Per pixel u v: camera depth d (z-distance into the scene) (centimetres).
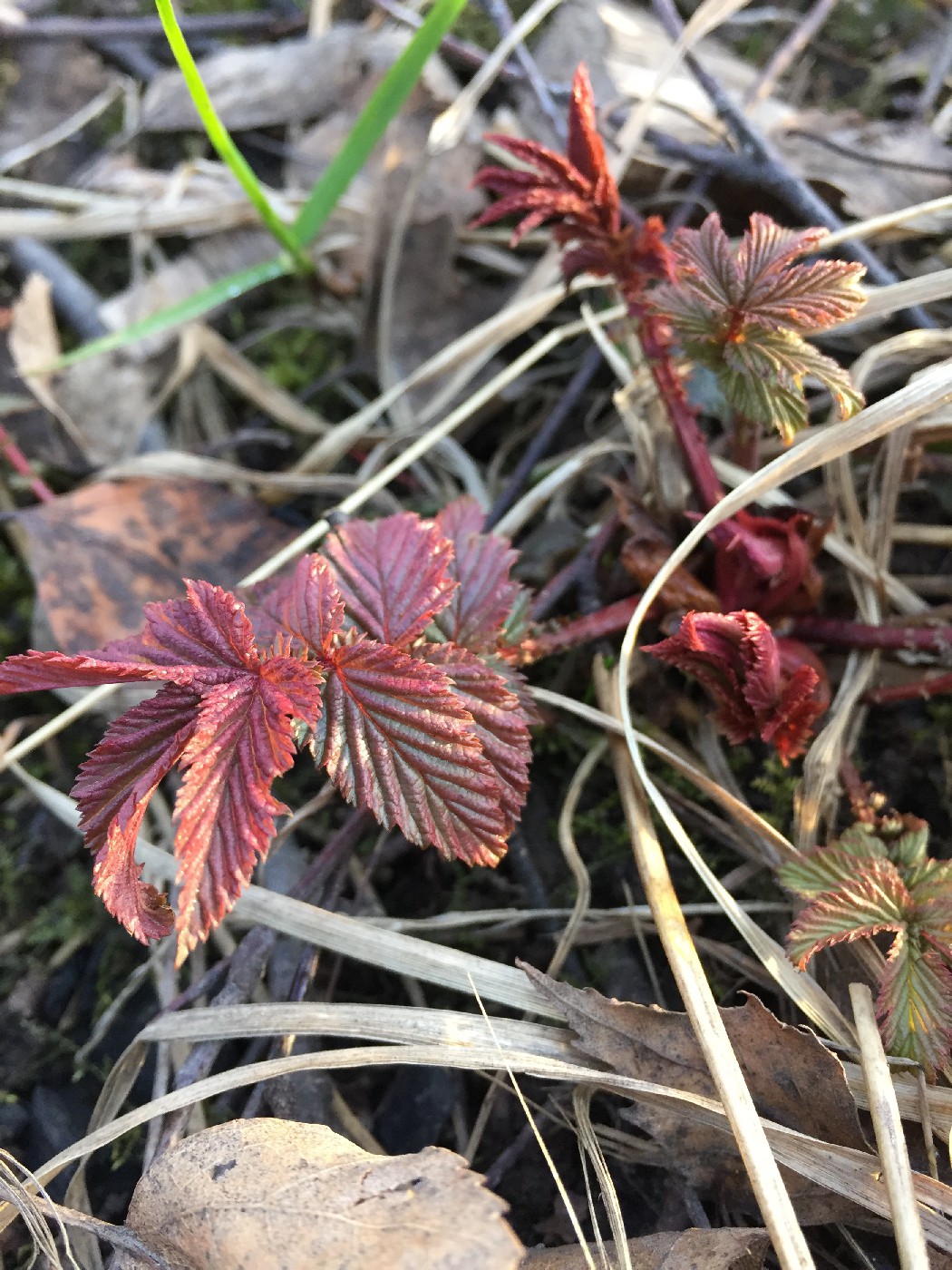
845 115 21
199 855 10
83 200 24
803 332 13
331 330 24
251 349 24
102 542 19
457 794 12
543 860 17
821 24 24
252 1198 11
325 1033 14
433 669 12
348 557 14
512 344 22
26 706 20
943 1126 12
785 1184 12
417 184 21
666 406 16
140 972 16
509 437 21
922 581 18
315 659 12
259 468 22
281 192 24
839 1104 12
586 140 14
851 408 13
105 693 18
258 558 20
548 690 18
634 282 15
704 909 15
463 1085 15
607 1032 13
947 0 23
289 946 16
